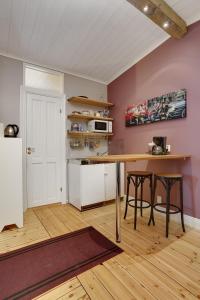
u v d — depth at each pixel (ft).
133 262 5.60
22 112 9.87
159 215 9.52
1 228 7.56
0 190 7.54
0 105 9.20
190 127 8.18
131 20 8.01
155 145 8.93
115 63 11.28
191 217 8.16
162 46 9.37
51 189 11.11
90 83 12.66
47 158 10.93
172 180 7.54
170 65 8.99
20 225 8.00
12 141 7.76
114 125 12.97
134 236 7.25
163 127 9.46
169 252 6.14
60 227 8.09
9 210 7.75
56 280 4.84
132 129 11.43
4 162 7.60
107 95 13.41
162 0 6.97
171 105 8.91
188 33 8.15
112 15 7.65
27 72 10.48
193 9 7.51
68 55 10.03
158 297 4.30
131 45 9.71
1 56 9.27
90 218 9.13
